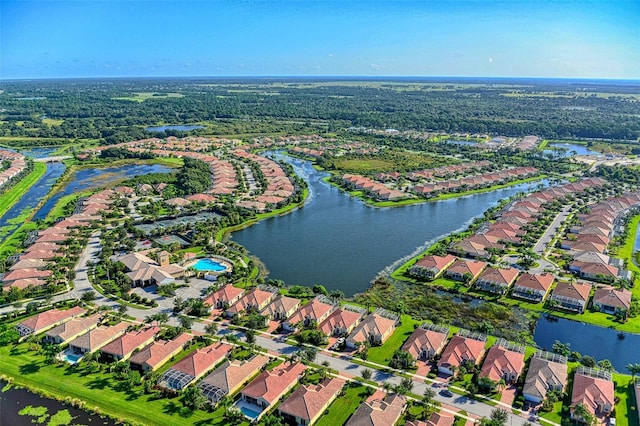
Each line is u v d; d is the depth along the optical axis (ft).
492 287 558.97
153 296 546.26
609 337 470.39
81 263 632.79
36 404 366.22
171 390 376.68
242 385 390.63
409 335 467.11
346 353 436.35
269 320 495.00
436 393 378.32
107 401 367.45
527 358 426.10
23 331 462.60
